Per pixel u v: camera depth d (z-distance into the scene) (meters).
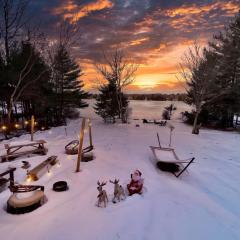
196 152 11.62
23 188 5.63
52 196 5.93
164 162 8.56
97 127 20.25
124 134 16.02
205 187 7.47
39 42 18.52
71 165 8.38
